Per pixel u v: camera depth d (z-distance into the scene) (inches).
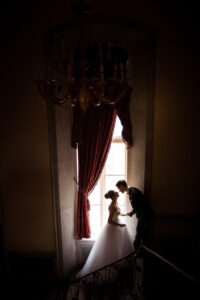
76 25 135.4
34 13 136.5
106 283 151.0
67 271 176.2
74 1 134.0
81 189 168.6
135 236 163.6
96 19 134.8
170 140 156.5
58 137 156.2
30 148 156.6
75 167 176.9
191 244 169.2
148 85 148.9
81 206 171.2
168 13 137.3
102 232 162.9
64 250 171.8
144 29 138.6
